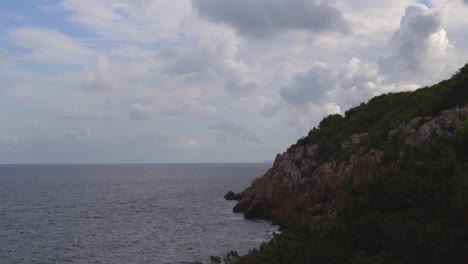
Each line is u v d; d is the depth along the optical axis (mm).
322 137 98000
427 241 23000
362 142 72938
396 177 29562
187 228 79812
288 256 26859
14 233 75875
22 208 113938
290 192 88312
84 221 89875
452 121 52656
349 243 26109
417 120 59125
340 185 69250
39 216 98000
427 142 48094
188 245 64500
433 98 62656
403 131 60375
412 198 28203
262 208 91812
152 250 61438
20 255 59031
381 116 91250
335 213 32688
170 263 54125
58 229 79812
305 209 79250
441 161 33688
